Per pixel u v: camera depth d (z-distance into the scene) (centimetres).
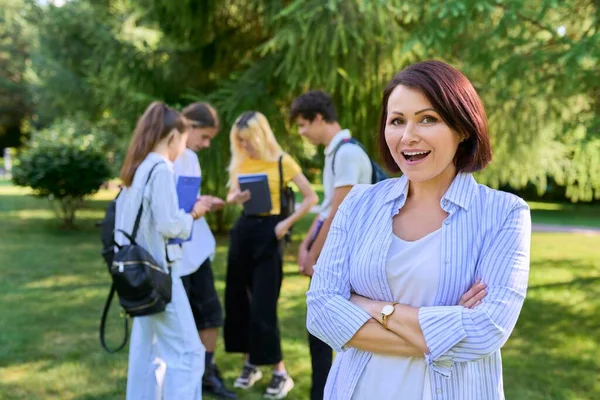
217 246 916
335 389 150
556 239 1156
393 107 137
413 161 137
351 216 154
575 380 383
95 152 1021
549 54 455
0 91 3186
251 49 922
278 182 340
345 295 148
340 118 739
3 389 350
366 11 597
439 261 138
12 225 1066
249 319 353
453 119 133
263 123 337
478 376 136
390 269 142
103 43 884
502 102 564
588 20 509
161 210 259
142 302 253
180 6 841
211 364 349
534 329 508
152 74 889
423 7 495
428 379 135
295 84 668
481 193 143
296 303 573
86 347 426
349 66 659
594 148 519
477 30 500
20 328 468
